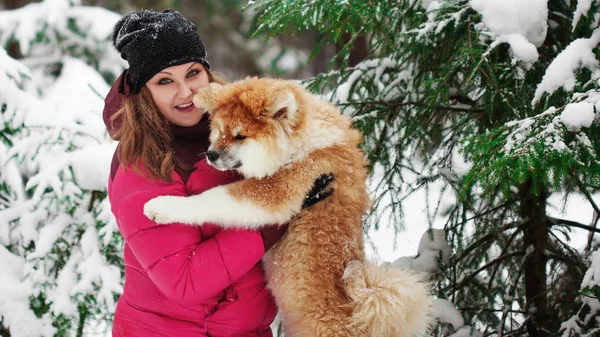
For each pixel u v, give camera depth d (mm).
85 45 5484
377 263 2490
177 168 2391
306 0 2807
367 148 3033
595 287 2283
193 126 2582
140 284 2289
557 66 2301
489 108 2590
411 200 5504
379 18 2824
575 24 2352
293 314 2510
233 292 2266
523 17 2514
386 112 3090
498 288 3252
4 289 3975
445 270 3039
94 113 4414
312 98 2775
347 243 2488
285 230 2529
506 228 3049
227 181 2725
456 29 2693
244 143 2553
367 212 2807
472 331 2854
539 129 2084
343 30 2840
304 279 2459
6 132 4230
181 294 2131
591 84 2221
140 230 2176
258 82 2756
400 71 3182
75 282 4004
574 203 4578
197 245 2213
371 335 2303
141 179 2266
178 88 2430
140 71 2322
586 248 3088
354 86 3238
